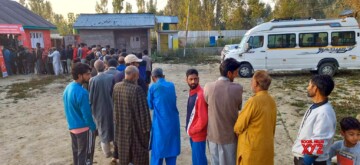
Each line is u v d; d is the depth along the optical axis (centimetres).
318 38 1356
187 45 3344
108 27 2544
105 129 523
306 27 1358
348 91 1062
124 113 427
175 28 3375
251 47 1416
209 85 362
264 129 316
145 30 2688
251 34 1416
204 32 3572
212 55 2930
